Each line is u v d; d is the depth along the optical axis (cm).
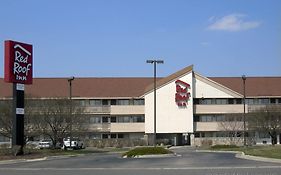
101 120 8519
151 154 3997
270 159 3177
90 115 8188
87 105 8475
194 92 8562
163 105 8444
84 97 8438
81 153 5172
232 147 6078
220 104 8538
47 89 8600
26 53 4325
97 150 6306
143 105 8538
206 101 8600
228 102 8581
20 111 4244
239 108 8456
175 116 8431
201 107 8538
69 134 5878
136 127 8481
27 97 6031
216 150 5575
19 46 4244
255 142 7862
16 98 4206
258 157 3403
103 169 2650
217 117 8550
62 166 3025
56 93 8475
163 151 4075
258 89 8675
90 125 8019
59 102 5872
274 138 7662
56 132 5700
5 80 4147
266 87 8731
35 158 4056
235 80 9025
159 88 8469
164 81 8556
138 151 4056
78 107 6519
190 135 8394
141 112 8500
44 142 6506
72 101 6269
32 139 6862
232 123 8188
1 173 2470
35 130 5631
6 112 5456
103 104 8550
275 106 7712
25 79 4300
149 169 2561
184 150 5922
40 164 3312
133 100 8575
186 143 8475
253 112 7662
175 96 8450
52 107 5750
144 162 3219
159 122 8412
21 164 3378
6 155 4109
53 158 4247
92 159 3891
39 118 5644
